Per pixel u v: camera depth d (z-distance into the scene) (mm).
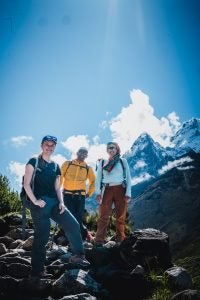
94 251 5828
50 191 5164
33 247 4918
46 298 4367
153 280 4844
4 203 9953
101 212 7344
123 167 7410
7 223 8539
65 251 6312
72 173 7676
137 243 5625
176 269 5043
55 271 5145
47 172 5156
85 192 7805
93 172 7961
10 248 6785
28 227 8625
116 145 7555
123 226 7301
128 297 4691
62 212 5172
